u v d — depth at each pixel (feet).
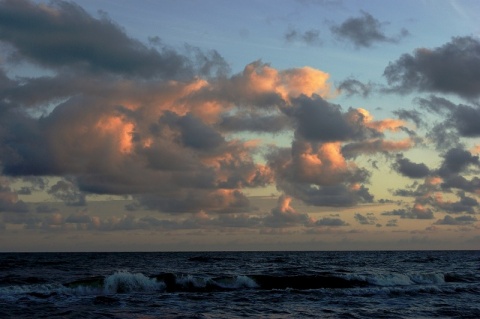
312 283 118.52
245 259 344.90
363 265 240.53
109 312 73.20
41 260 318.04
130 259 352.69
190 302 86.22
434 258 388.16
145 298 90.63
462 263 278.26
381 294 99.45
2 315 69.26
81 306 79.30
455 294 101.09
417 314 74.79
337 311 77.20
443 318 71.41
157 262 285.02
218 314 73.05
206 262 284.82
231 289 110.52
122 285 104.99
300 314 74.02
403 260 325.42
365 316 72.64
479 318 71.97
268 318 70.18
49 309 75.36
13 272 173.37
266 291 103.45
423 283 127.65
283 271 174.19
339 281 119.85
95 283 102.63
